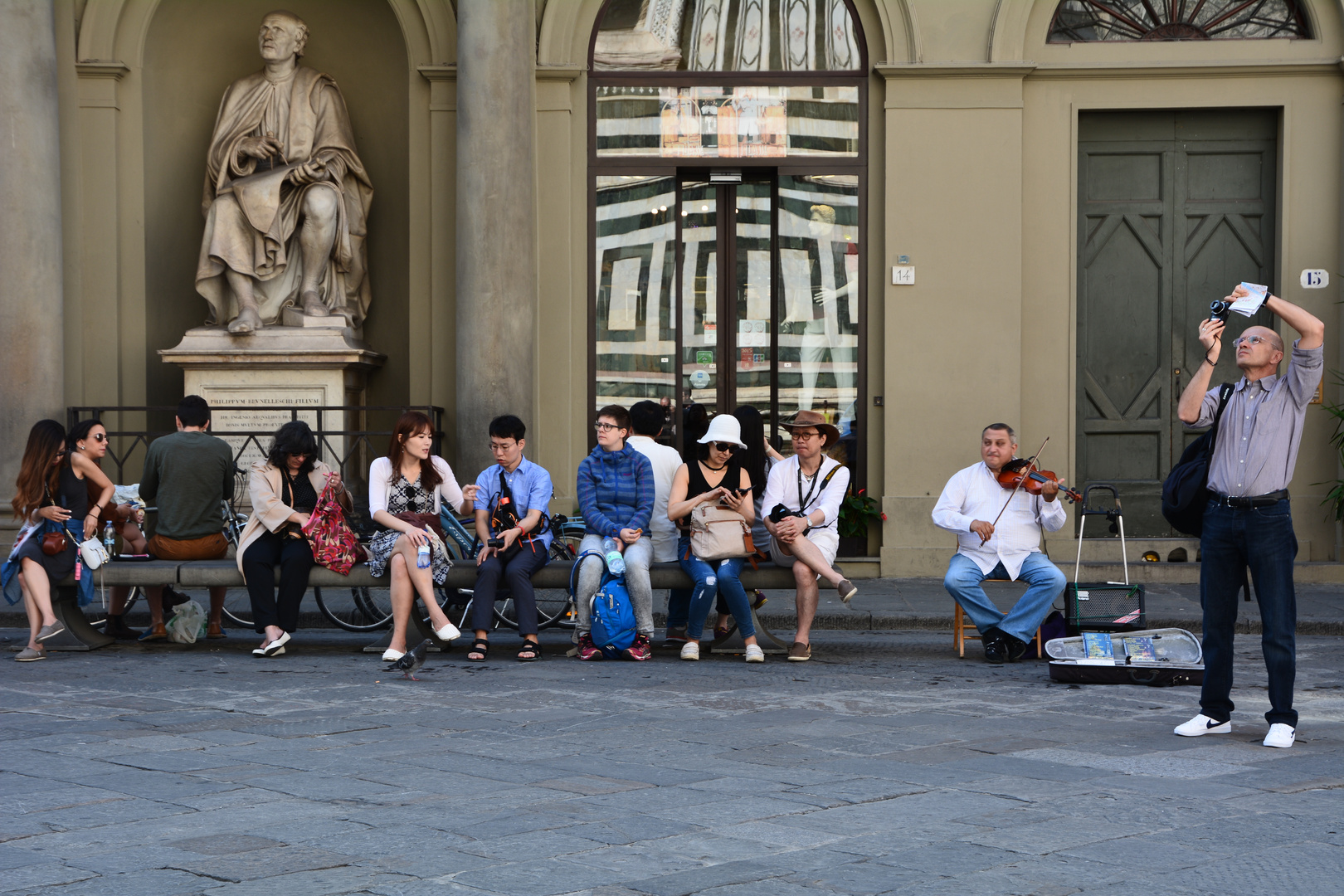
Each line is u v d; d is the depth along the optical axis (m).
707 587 8.02
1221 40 11.79
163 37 12.51
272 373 11.81
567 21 12.05
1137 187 12.11
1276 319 11.96
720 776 4.95
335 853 3.91
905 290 11.88
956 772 5.04
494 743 5.56
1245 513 5.75
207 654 8.40
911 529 11.84
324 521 8.23
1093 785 4.82
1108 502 12.10
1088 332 12.19
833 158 12.12
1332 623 9.57
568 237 12.06
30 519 8.20
